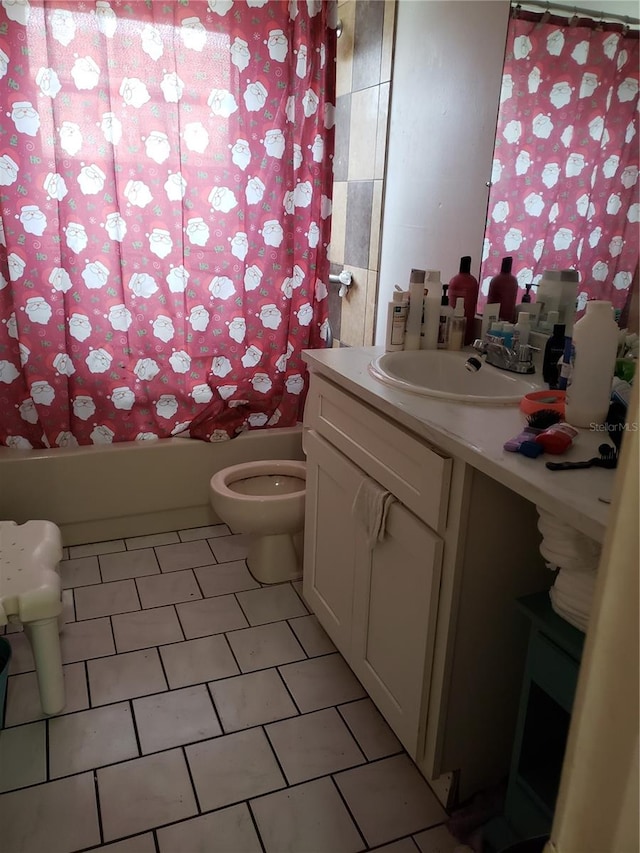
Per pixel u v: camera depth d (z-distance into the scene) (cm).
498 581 129
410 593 137
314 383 183
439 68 201
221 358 250
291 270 252
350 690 175
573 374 125
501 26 176
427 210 215
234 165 231
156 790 144
